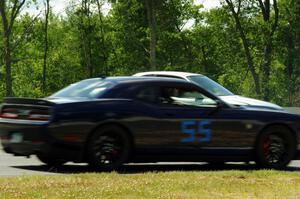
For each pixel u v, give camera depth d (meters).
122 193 11.12
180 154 15.85
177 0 91.25
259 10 84.00
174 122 15.72
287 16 85.25
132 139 15.38
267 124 16.58
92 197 10.66
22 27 97.12
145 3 85.12
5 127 15.48
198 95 16.16
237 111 16.39
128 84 15.64
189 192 11.50
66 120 14.73
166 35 92.62
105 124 15.07
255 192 11.77
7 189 11.43
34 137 14.84
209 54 97.06
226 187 12.21
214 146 16.12
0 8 84.62
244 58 87.75
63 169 15.95
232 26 84.31
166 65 92.00
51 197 10.62
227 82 91.06
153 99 15.69
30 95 97.50
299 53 85.19
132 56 90.19
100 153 15.03
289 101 89.25
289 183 13.02
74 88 16.12
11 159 18.45
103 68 97.75
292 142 16.86
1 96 99.94
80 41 95.88
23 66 103.06
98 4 92.69
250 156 16.53
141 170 16.09
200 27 94.88
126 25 89.50
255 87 83.19
